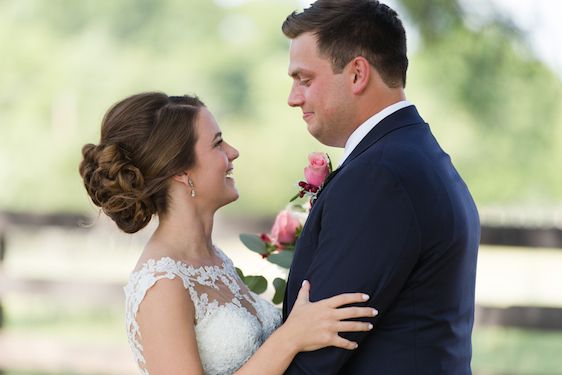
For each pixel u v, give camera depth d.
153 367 3.16
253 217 8.09
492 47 13.93
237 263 12.79
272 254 3.64
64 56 21.58
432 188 2.91
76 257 13.87
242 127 23.50
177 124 3.36
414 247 2.85
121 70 21.91
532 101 15.09
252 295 3.64
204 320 3.27
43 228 8.55
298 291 3.05
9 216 8.49
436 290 2.93
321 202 3.02
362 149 3.06
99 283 8.22
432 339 2.92
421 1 13.27
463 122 15.74
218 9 23.17
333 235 2.90
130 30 22.30
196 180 3.40
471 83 14.71
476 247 3.15
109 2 21.94
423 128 3.11
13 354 8.28
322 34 3.11
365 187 2.88
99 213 3.49
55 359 8.22
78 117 21.61
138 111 3.36
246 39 23.61
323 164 3.31
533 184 16.59
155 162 3.32
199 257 3.43
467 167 16.42
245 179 23.53
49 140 21.52
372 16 3.09
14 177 21.52
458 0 13.37
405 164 2.91
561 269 13.92
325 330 2.86
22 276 8.32
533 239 7.34
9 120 21.45
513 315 7.24
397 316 2.92
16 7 21.39
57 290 8.27
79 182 21.55
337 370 2.90
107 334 12.34
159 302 3.18
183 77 22.69
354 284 2.85
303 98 3.19
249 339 3.32
